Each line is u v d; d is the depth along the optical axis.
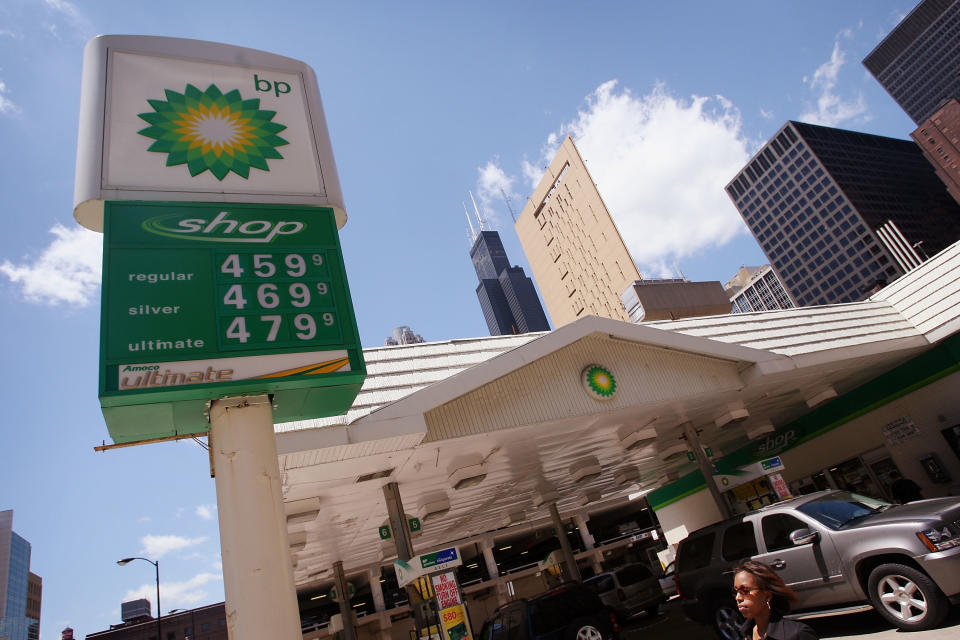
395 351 10.48
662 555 30.14
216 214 6.87
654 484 28.45
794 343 14.64
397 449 9.44
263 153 7.56
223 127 7.55
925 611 6.29
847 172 143.50
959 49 178.88
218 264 6.51
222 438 5.86
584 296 106.19
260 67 8.23
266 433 6.02
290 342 6.31
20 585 138.88
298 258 6.92
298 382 6.13
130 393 5.45
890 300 18.22
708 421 16.48
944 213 153.25
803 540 7.27
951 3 180.00
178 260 6.37
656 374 12.01
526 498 21.20
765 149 153.62
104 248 6.15
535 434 11.61
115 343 5.66
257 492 5.66
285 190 7.39
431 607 9.86
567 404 10.77
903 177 154.88
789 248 150.00
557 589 10.36
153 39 7.79
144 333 5.81
